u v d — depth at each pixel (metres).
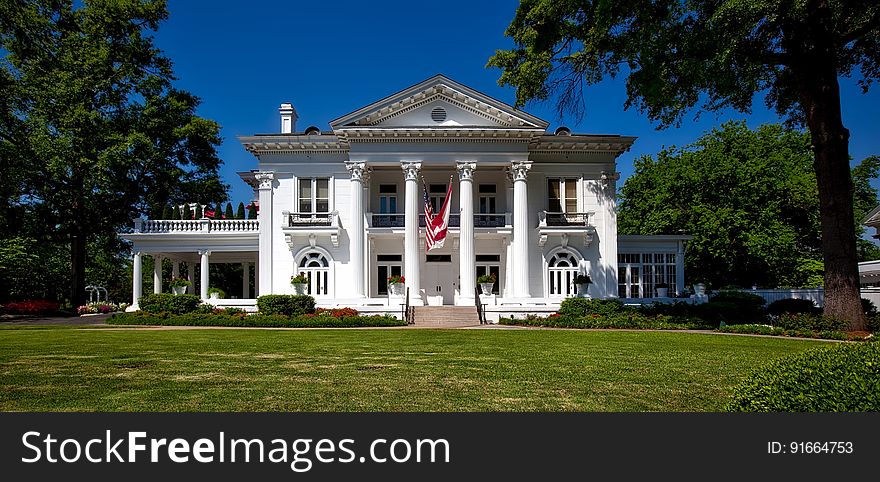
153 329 20.83
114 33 35.09
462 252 28.42
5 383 8.55
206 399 7.53
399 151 28.91
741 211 36.75
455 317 25.34
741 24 15.86
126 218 36.72
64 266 40.78
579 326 22.86
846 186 19.45
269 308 25.42
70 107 32.09
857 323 19.03
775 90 23.05
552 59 22.23
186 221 30.81
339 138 29.17
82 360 11.09
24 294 39.34
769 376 5.08
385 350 13.27
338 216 29.84
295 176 30.31
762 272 39.72
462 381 8.92
